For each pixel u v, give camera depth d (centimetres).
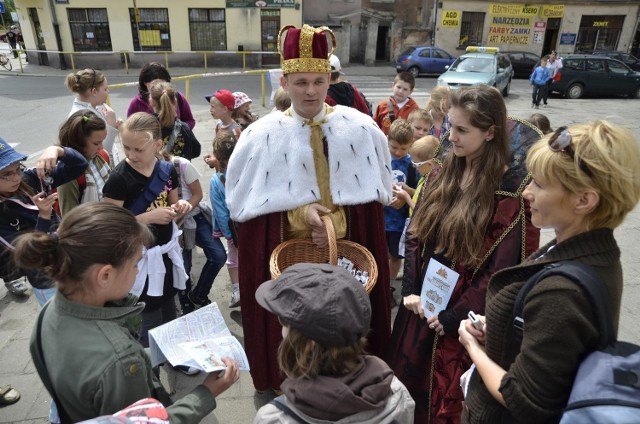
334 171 212
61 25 1750
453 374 183
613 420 86
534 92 1261
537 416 104
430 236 188
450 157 183
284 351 119
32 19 1812
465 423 140
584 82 1427
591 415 89
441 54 1809
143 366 122
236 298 333
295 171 207
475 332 138
